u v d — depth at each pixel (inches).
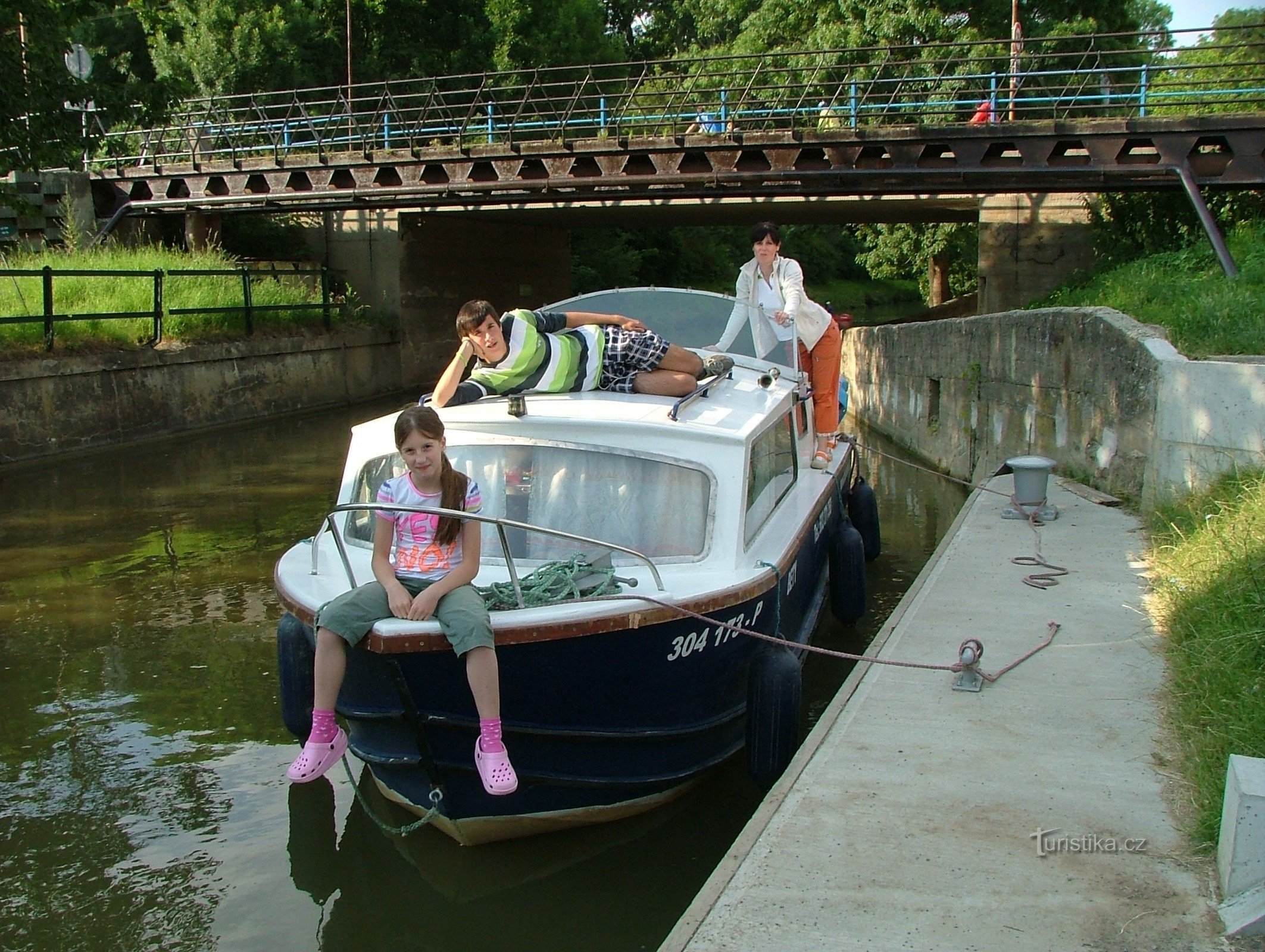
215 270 840.9
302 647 222.5
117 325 699.4
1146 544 285.6
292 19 1402.6
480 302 226.5
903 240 1534.2
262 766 225.8
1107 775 159.9
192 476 549.0
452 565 172.2
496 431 208.7
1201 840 138.0
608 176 863.1
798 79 1331.2
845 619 307.6
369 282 1091.3
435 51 1594.5
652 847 194.7
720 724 206.4
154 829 199.5
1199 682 178.2
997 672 200.7
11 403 593.6
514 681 173.0
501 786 162.7
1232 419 283.7
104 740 237.8
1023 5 1279.5
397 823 203.5
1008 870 135.2
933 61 764.0
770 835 145.2
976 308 1299.2
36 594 342.6
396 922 172.2
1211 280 479.5
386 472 217.6
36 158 550.6
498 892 180.9
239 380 794.2
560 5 1734.7
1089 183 733.3
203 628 311.3
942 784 158.4
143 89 571.2
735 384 264.4
